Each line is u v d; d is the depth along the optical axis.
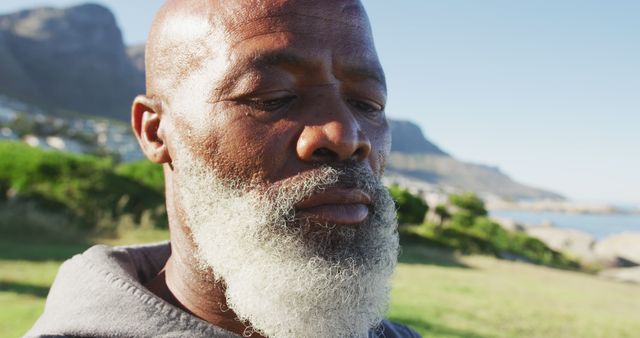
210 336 1.20
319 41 1.20
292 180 1.14
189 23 1.27
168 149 1.30
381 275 1.23
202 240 1.22
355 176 1.17
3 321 4.86
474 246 22.36
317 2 1.23
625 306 12.29
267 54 1.17
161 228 12.69
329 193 1.13
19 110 131.75
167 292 1.41
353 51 1.24
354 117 1.25
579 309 10.79
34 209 11.38
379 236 1.23
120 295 1.25
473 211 27.28
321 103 1.18
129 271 1.46
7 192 11.56
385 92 1.34
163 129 1.32
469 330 7.24
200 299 1.29
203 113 1.20
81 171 12.55
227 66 1.18
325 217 1.13
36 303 5.64
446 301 9.30
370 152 1.29
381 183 1.33
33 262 8.04
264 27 1.19
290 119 1.17
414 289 10.23
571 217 158.00
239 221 1.15
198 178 1.21
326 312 1.15
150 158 1.37
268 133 1.16
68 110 178.88
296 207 1.13
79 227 11.53
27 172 11.76
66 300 1.30
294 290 1.12
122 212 12.67
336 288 1.13
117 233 11.73
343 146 1.14
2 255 8.30
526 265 20.77
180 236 1.33
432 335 6.58
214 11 1.24
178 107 1.26
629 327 9.23
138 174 13.85
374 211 1.24
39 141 77.00
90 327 1.21
